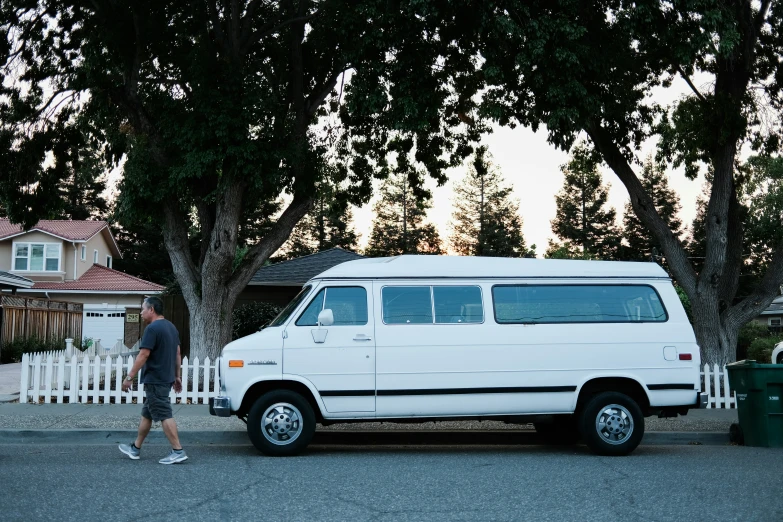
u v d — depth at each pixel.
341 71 16.84
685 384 10.05
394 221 64.75
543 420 10.16
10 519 6.10
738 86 16.16
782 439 10.83
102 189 61.31
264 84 15.52
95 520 6.11
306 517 6.32
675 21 13.42
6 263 38.31
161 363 8.93
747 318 15.98
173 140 15.05
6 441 10.90
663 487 7.68
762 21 15.88
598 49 13.99
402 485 7.71
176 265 16.14
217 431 11.02
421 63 14.30
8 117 17.27
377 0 13.83
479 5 13.48
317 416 9.84
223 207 15.44
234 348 9.57
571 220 67.19
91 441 10.93
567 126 13.62
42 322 30.27
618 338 10.04
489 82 14.43
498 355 9.84
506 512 6.56
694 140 16.72
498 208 64.25
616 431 9.85
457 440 11.34
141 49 15.91
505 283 10.09
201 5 16.20
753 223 36.06
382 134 19.16
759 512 6.58
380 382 9.66
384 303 9.87
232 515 6.35
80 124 17.38
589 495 7.27
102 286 38.03
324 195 18.97
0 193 17.42
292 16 17.03
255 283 24.86
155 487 7.46
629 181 16.38
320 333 9.64
